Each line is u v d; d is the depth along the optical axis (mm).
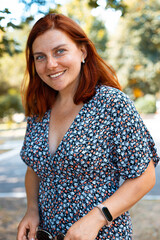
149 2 27609
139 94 29531
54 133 1710
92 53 1750
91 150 1539
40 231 1672
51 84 1708
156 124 18344
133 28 27969
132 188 1500
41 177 1719
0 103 25188
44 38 1633
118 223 1604
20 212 5410
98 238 1590
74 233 1436
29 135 1804
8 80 27094
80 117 1600
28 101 1898
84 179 1580
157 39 27562
